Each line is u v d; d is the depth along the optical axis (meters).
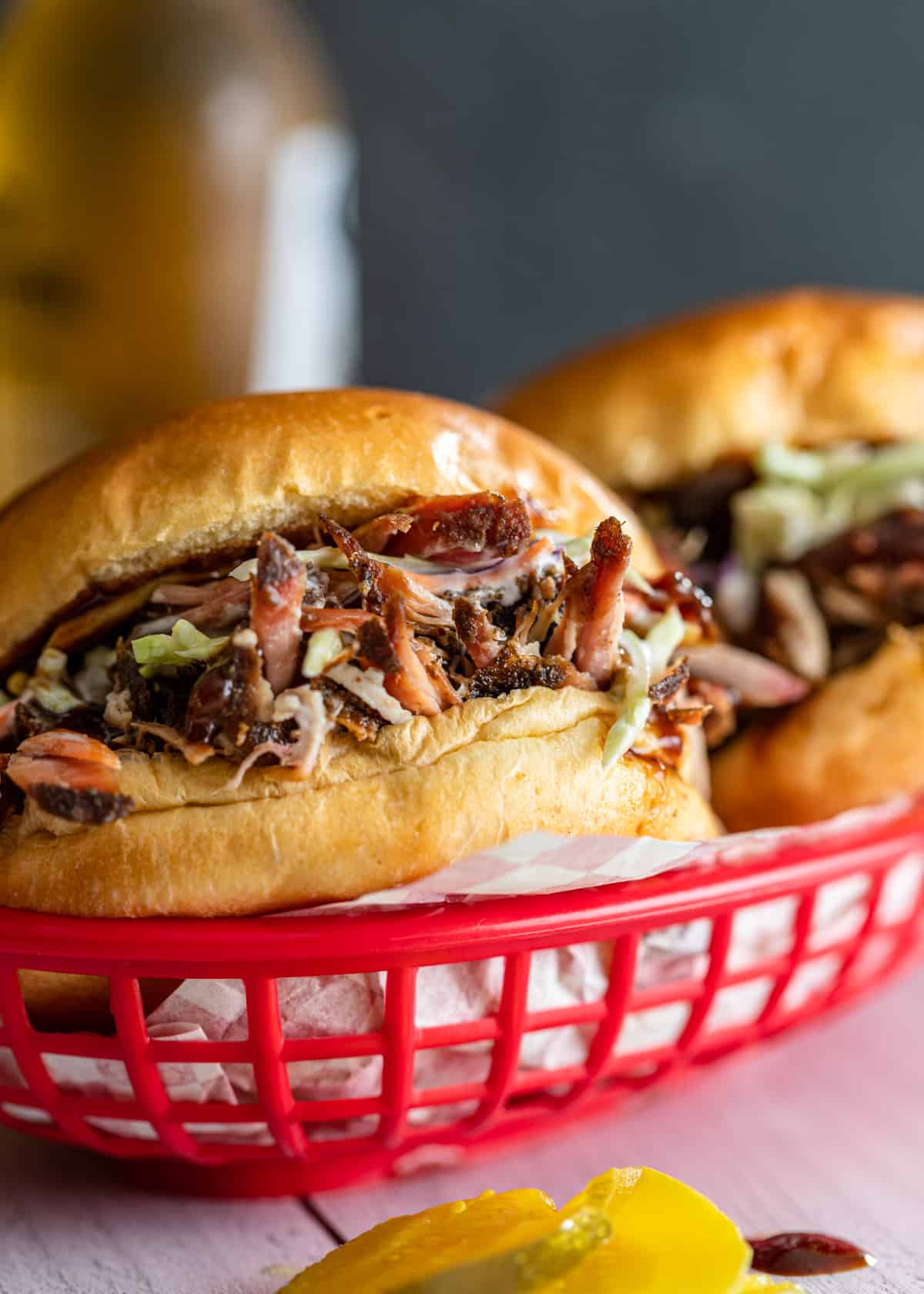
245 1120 0.29
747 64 0.88
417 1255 0.27
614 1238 0.27
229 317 0.69
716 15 0.87
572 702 0.30
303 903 0.29
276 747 0.29
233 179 0.67
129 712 0.30
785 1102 0.35
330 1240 0.31
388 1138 0.30
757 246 0.90
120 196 0.65
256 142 0.67
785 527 0.40
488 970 0.30
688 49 0.88
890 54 0.87
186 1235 0.31
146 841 0.29
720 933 0.31
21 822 0.30
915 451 0.41
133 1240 0.31
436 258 0.91
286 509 0.31
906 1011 0.40
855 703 0.39
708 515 0.41
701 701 0.35
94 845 0.29
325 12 0.87
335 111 0.75
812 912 0.32
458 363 0.93
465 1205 0.28
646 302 0.91
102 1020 0.30
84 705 0.31
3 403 0.67
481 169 0.90
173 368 0.69
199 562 0.31
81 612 0.31
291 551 0.29
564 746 0.30
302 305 0.74
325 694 0.30
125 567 0.31
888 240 0.89
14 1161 0.33
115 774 0.29
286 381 0.75
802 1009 0.35
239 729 0.29
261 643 0.29
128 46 0.65
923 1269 0.30
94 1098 0.30
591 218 0.90
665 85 0.88
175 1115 0.29
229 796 0.29
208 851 0.29
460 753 0.30
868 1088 0.36
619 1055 0.32
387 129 0.89
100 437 0.68
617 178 0.90
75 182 0.65
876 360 0.41
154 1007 0.30
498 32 0.88
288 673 0.30
